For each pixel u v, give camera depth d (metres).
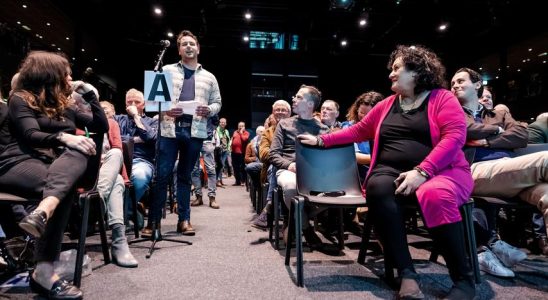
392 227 1.59
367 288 1.73
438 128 1.70
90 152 1.65
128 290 1.67
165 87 2.48
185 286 1.73
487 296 1.65
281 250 2.47
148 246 2.53
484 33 9.32
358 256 2.23
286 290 1.69
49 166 1.70
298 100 2.79
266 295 1.62
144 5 9.14
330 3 8.91
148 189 3.14
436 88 1.82
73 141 1.61
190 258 2.23
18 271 1.88
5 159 1.65
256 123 13.91
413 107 1.82
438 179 1.59
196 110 2.66
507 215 2.75
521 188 1.88
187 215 2.96
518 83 9.99
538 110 9.37
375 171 1.79
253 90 13.88
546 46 9.07
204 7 9.45
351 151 2.19
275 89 13.88
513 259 1.99
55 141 1.62
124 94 12.32
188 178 2.95
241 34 11.92
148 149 3.25
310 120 2.84
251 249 2.48
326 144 2.08
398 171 1.74
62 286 1.53
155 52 12.03
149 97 2.47
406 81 1.78
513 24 8.48
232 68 13.43
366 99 2.95
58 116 1.79
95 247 2.48
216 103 2.99
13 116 1.68
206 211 4.26
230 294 1.63
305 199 1.85
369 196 1.67
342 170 2.15
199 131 2.80
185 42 2.84
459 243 1.52
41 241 1.55
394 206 1.60
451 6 8.26
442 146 1.60
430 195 1.52
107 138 2.71
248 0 9.33
